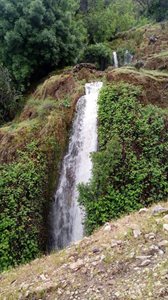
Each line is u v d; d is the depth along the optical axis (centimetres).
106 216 1145
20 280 760
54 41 2064
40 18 2030
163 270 618
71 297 634
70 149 1470
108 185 1187
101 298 606
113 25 2966
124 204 1161
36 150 1412
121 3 3522
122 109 1338
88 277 668
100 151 1309
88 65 1747
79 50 2298
